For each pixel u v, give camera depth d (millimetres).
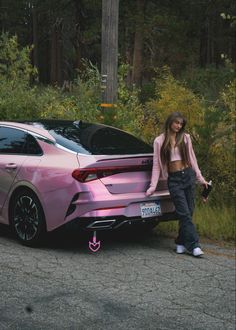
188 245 6805
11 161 7086
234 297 5445
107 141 7016
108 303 5109
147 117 10648
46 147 6852
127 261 6457
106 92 10492
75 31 36594
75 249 6848
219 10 30453
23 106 11141
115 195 6461
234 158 8992
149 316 4867
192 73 24453
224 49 37781
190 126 9461
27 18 45594
